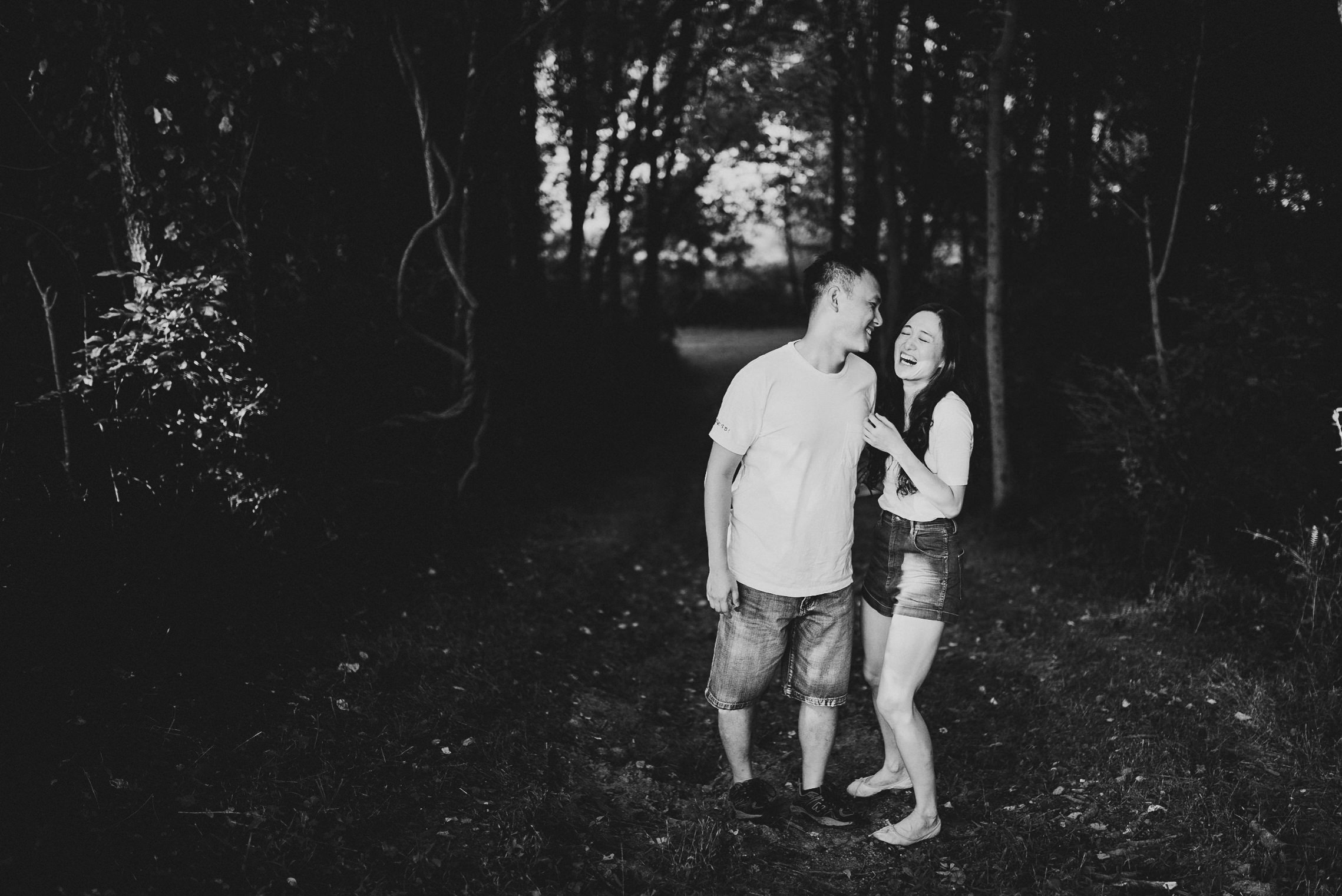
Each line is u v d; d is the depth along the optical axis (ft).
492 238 27.86
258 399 15.43
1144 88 26.40
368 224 20.51
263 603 14.10
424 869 8.93
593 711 14.19
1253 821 9.94
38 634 11.13
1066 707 13.62
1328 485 18.56
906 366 10.25
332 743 10.87
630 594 21.39
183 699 11.00
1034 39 28.50
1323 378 19.26
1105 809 10.71
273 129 17.49
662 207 55.26
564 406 36.01
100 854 8.18
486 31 20.22
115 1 14.76
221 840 8.75
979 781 11.85
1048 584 20.22
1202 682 13.87
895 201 36.06
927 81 39.75
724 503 10.28
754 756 13.26
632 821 10.91
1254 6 22.11
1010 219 33.94
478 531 22.17
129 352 14.01
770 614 10.26
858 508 32.76
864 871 9.98
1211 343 20.57
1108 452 22.39
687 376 72.13
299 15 16.03
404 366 20.25
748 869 9.91
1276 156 23.20
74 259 14.89
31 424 13.70
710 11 40.16
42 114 15.58
